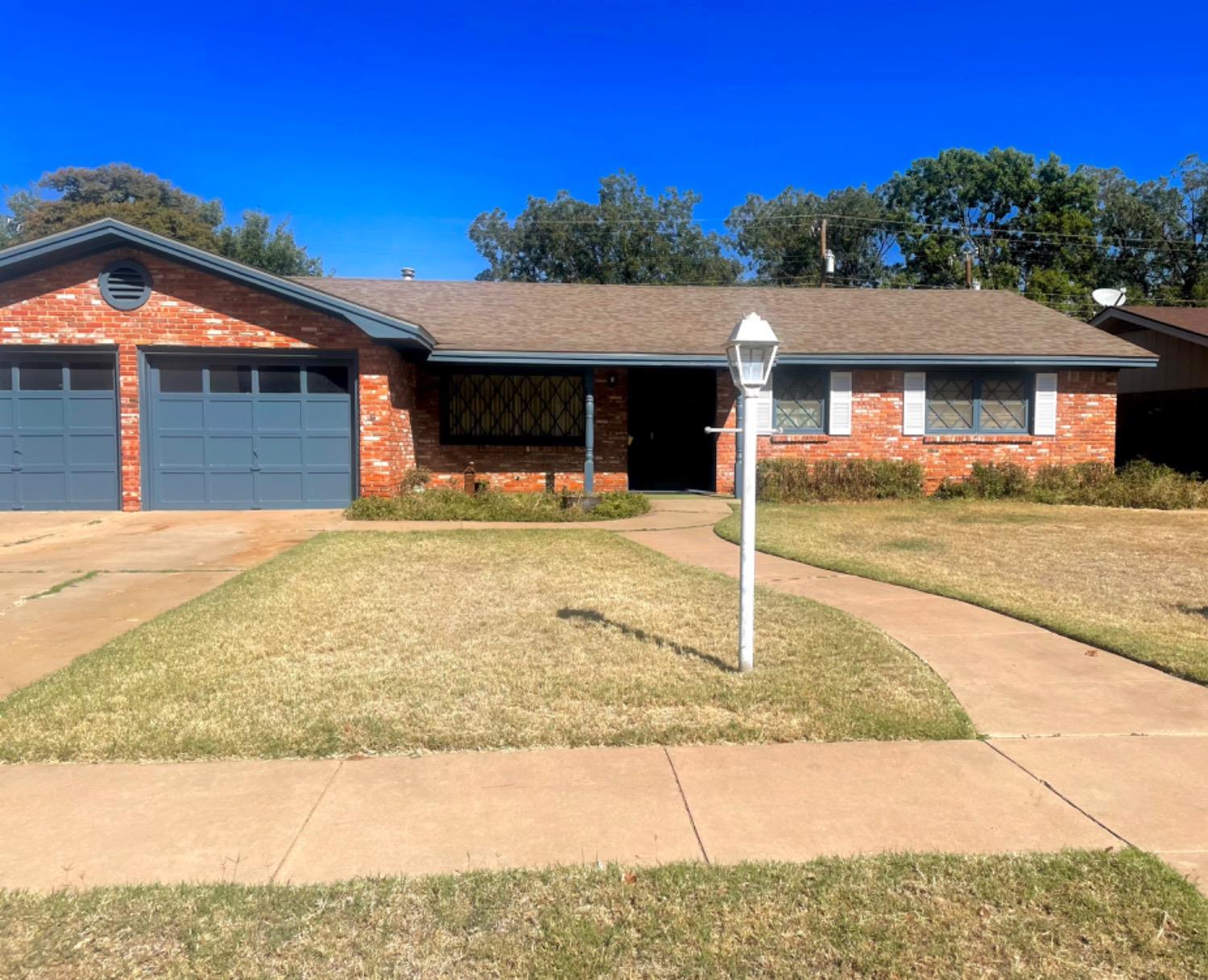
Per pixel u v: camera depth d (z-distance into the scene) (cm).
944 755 411
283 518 1255
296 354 1310
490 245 5147
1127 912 281
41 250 1233
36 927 273
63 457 1323
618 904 288
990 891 295
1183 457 1833
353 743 419
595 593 750
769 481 1516
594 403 1627
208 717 451
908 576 836
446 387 1598
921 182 5062
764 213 5409
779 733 433
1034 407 1653
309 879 301
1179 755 411
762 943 269
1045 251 4753
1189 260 4741
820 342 1603
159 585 796
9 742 418
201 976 253
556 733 432
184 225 3819
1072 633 617
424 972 256
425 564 889
